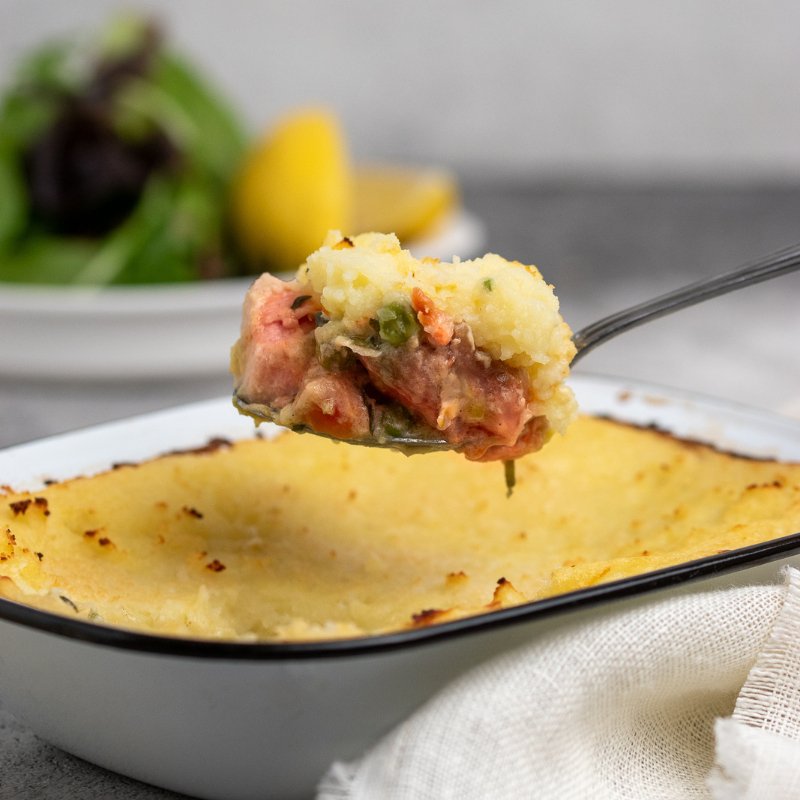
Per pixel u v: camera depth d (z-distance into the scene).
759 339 0.99
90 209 0.95
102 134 0.96
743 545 0.54
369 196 1.01
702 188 1.44
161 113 0.98
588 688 0.50
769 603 0.52
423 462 0.60
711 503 0.58
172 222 0.93
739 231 1.25
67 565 0.55
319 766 0.51
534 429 0.55
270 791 0.51
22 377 0.83
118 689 0.49
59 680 0.50
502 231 1.24
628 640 0.50
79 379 0.83
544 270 1.12
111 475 0.58
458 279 0.54
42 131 0.95
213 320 0.81
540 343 0.53
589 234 1.24
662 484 0.59
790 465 0.59
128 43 1.03
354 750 0.51
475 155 1.53
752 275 0.57
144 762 0.51
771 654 0.51
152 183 0.95
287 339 0.54
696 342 0.98
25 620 0.49
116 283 0.92
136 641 0.48
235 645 0.48
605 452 0.61
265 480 0.59
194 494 0.58
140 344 0.81
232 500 0.58
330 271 0.53
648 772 0.52
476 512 0.58
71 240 0.95
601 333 0.57
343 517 0.58
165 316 0.80
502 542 0.57
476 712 0.50
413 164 1.53
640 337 0.99
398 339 0.53
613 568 0.53
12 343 0.81
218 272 0.94
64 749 0.53
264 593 0.55
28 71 1.02
